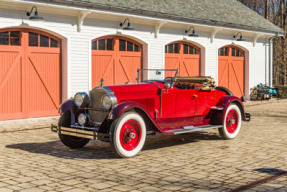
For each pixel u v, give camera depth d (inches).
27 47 408.2
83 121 257.3
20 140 305.7
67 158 245.8
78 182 192.5
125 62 502.3
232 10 683.4
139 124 251.9
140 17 473.4
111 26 474.6
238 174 210.2
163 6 526.6
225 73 656.4
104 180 196.5
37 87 420.5
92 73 466.6
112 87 260.5
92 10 424.2
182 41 577.3
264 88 700.7
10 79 396.5
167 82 294.8
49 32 423.2
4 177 200.5
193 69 598.2
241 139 319.9
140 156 253.9
